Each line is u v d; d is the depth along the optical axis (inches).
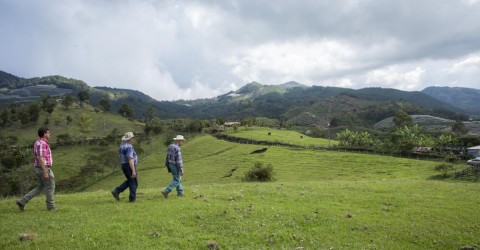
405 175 2874.0
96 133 7317.9
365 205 755.4
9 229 491.2
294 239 520.1
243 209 649.0
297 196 808.9
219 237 503.8
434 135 7460.6
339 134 5782.5
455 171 2667.3
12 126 7175.2
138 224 527.5
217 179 3228.3
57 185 3929.6
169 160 754.8
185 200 709.3
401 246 524.7
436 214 702.5
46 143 606.5
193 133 7308.1
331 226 588.7
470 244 547.8
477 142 4557.1
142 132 7726.4
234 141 5802.2
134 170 687.7
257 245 485.4
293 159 4028.1
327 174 3161.9
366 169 3326.8
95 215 572.7
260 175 1937.7
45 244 439.5
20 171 3996.1
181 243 468.8
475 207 774.5
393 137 4881.9
